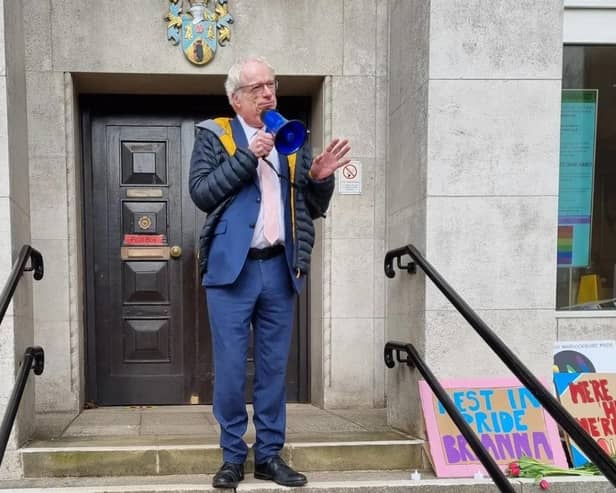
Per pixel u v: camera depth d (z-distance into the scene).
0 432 2.12
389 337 3.55
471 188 2.94
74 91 3.62
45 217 3.49
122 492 2.42
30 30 3.45
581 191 3.68
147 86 3.74
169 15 3.53
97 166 3.86
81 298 3.71
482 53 2.93
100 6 3.50
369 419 3.47
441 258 2.94
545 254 2.98
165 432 3.11
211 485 2.48
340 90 3.71
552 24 2.96
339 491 2.51
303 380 4.06
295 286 2.40
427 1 2.93
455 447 2.78
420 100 3.04
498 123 2.95
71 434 3.06
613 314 3.53
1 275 2.72
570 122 3.66
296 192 2.41
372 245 3.78
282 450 2.77
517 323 2.98
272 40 3.64
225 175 2.25
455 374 2.93
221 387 2.41
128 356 3.91
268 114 2.22
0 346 2.70
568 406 3.00
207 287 2.40
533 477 2.67
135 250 3.89
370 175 3.76
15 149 2.88
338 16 3.69
